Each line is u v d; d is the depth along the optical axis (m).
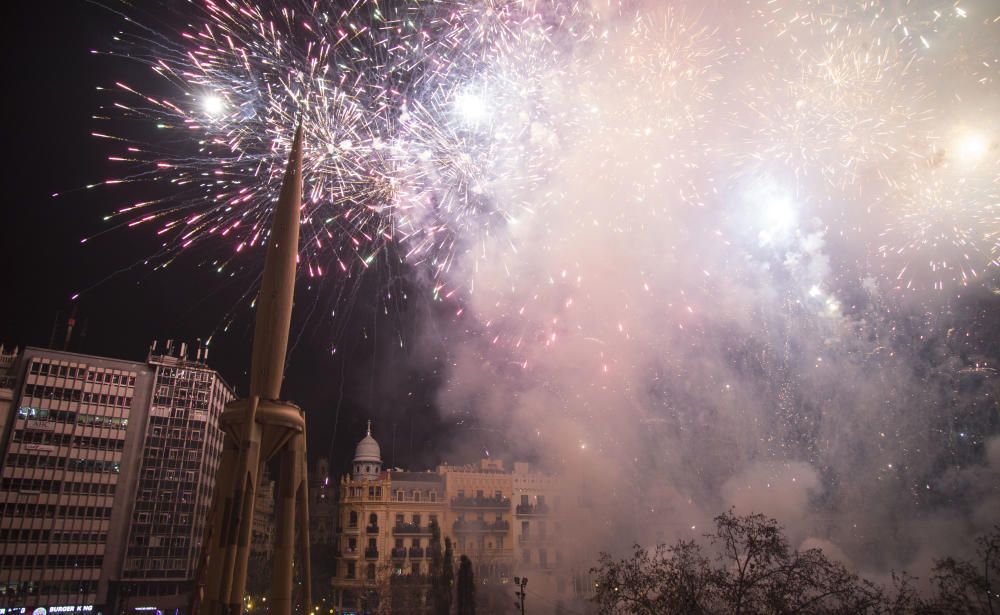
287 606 15.92
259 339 17.17
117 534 79.38
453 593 61.25
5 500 74.56
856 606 22.34
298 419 16.88
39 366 80.50
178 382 87.56
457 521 72.12
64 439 79.50
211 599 14.90
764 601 22.81
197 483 85.25
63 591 74.50
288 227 17.86
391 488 73.69
